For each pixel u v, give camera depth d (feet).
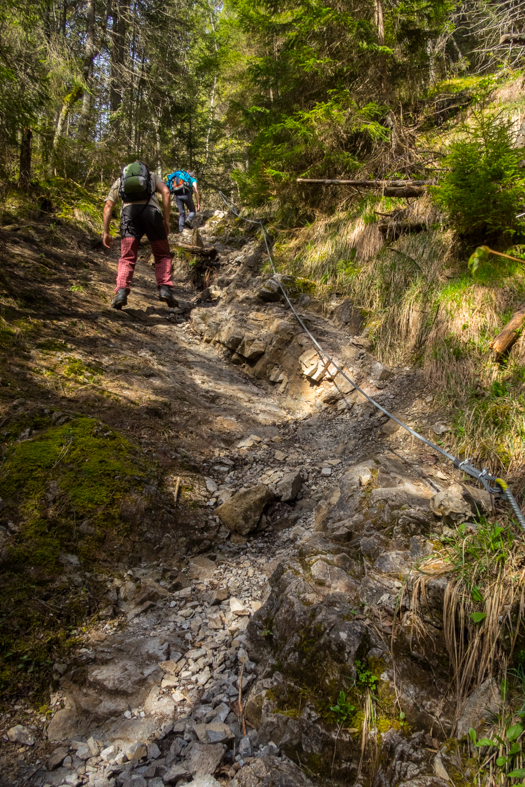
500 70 22.76
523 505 8.37
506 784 4.94
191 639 7.61
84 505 9.00
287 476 11.51
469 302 13.64
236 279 22.86
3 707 6.25
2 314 13.74
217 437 13.10
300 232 23.65
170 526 9.63
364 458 11.82
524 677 5.60
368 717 5.70
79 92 31.78
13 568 7.84
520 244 14.26
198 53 49.88
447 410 11.96
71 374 12.79
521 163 14.26
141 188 16.14
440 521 8.41
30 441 9.82
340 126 20.93
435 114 22.80
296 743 5.83
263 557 9.65
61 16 40.68
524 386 11.03
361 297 17.69
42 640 7.09
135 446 10.94
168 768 5.65
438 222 17.03
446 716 5.76
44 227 20.89
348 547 8.55
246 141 41.14
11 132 19.83
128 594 8.23
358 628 6.48
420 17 22.31
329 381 15.46
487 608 5.99
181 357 16.53
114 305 16.62
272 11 25.04
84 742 6.05
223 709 6.40
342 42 21.88
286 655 6.64
